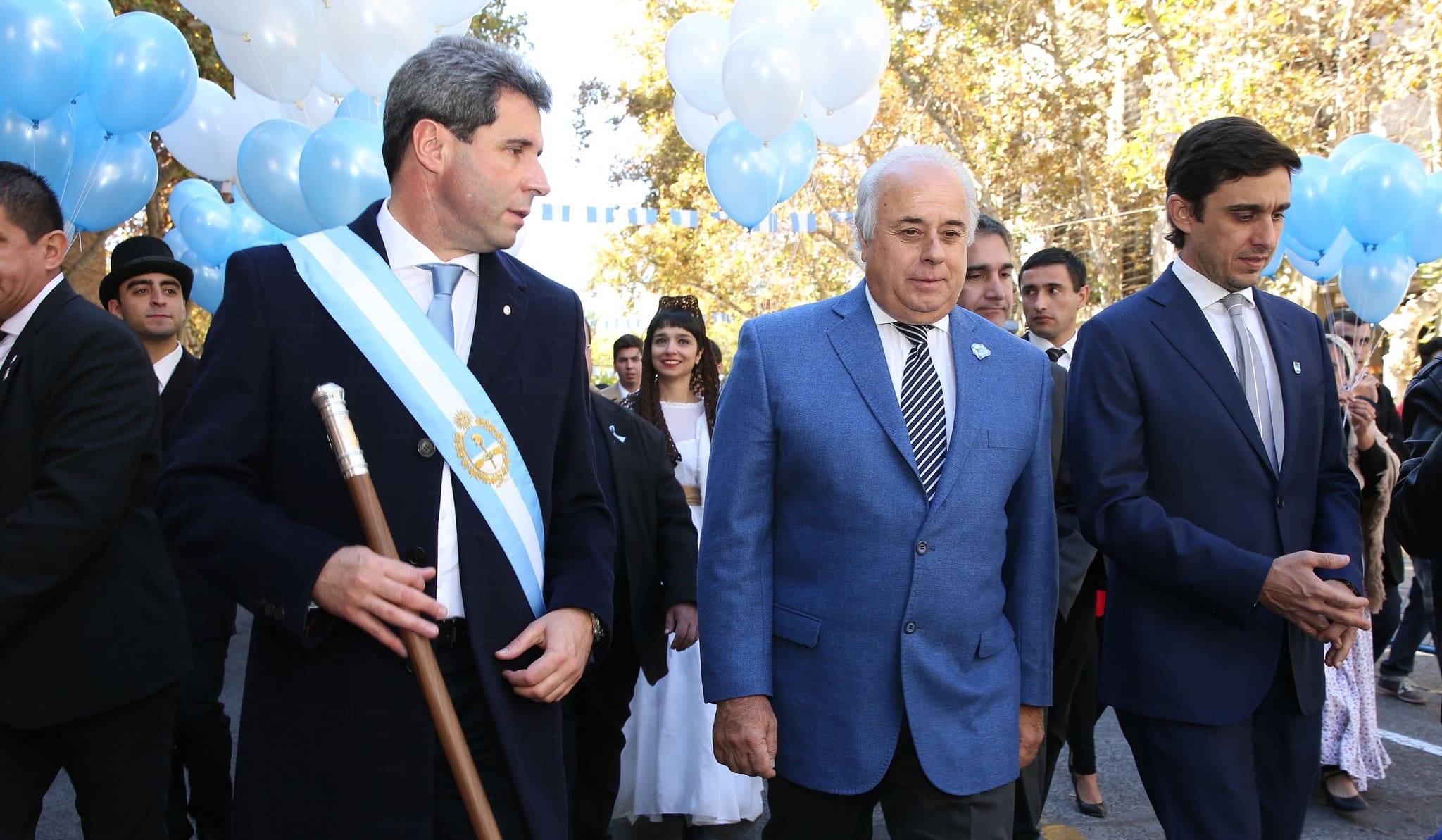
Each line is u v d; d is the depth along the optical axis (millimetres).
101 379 2484
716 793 3979
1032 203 18406
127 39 4105
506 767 1889
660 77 20516
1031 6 17094
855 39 5633
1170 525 2451
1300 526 2576
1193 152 2602
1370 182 4332
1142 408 2604
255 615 1850
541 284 2131
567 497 2131
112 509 2428
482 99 1884
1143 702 2557
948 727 2307
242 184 4781
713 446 2496
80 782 2600
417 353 1888
